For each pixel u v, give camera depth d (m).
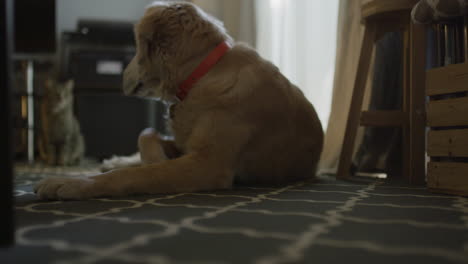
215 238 0.74
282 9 2.96
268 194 1.34
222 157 1.42
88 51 3.64
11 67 0.68
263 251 0.66
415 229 0.82
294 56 2.89
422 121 1.72
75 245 0.69
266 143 1.58
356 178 2.00
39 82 4.17
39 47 3.51
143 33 1.53
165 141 1.77
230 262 0.60
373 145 2.26
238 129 1.46
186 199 1.20
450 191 1.36
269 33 3.10
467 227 0.84
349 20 2.38
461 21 1.54
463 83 1.37
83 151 3.47
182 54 1.50
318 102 2.73
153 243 0.70
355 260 0.61
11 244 0.68
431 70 1.48
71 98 3.37
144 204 1.11
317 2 2.75
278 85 1.62
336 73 2.42
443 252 0.65
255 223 0.87
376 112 1.96
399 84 2.18
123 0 4.45
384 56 2.22
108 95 3.66
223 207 1.07
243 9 3.27
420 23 1.60
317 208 1.06
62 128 3.22
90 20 3.71
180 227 0.83
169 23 1.52
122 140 3.69
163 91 1.56
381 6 1.80
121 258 0.62
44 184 1.19
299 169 1.80
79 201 1.15
